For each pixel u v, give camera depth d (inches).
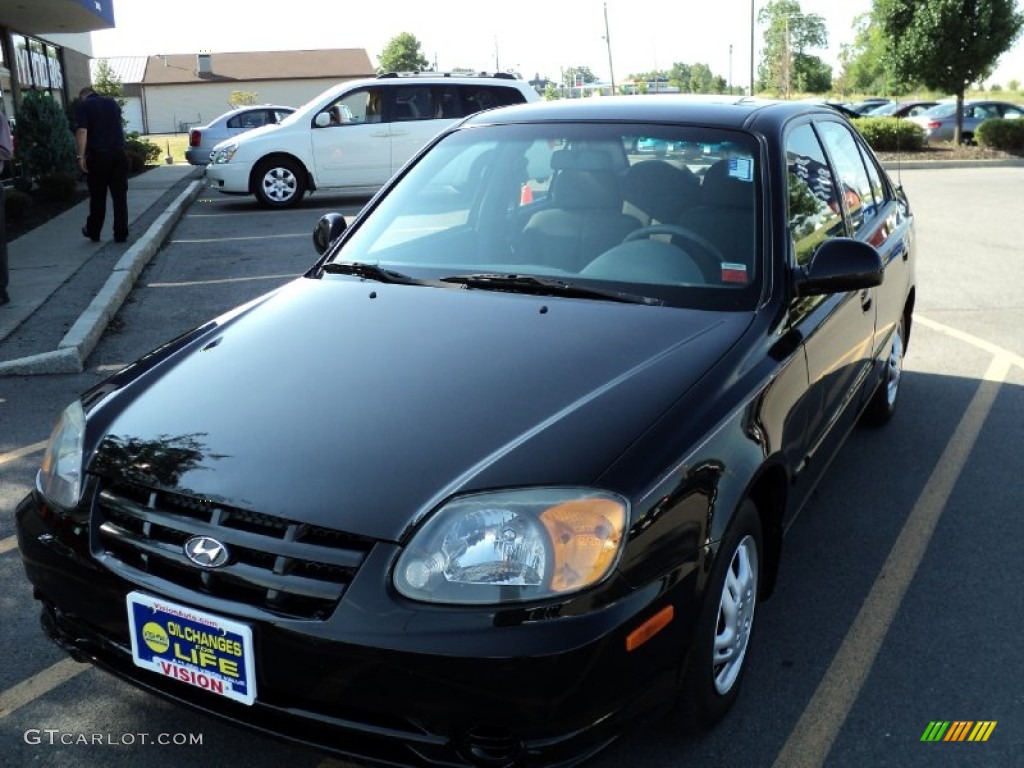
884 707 107.4
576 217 130.7
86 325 263.6
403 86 581.6
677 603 85.4
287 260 396.8
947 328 277.1
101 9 697.6
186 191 652.7
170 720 105.8
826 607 128.8
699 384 97.6
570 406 92.0
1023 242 428.8
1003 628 123.5
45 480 99.3
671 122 136.2
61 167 613.3
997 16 887.1
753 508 101.4
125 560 89.6
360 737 81.0
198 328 121.6
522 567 79.0
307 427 91.2
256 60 2977.4
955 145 959.6
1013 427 195.8
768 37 2768.2
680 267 120.3
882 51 928.9
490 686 76.6
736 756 99.2
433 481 83.3
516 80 597.9
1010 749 100.4
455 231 137.4
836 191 151.7
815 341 120.6
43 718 106.1
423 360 101.8
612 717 81.0
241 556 83.6
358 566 79.8
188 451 90.5
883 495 163.9
